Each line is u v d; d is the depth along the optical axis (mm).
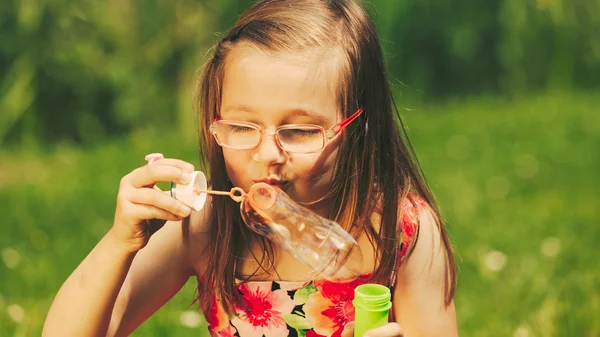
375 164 2154
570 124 8023
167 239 2209
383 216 2148
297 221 1884
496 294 3658
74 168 6492
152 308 2225
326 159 2010
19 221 4930
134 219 1921
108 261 1989
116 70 7797
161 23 7812
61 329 2004
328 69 1990
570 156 6707
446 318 2197
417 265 2178
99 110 7805
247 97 1946
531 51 9883
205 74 2123
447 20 9742
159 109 7961
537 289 3684
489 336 3283
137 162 6562
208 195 2217
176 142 7207
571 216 4941
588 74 10711
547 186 5770
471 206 5141
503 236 4492
